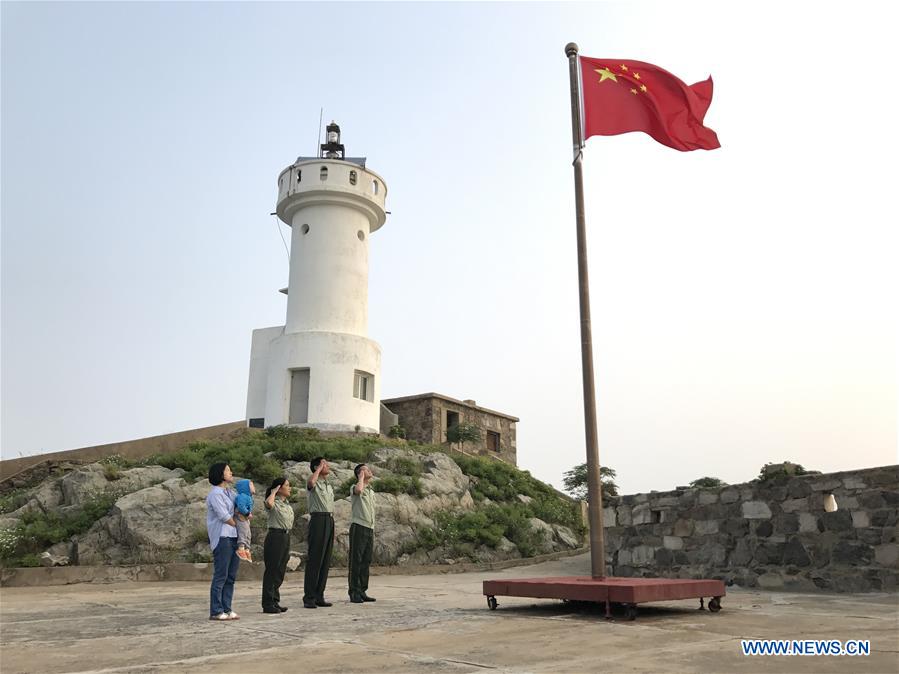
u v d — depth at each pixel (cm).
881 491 1091
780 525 1203
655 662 468
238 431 2617
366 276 3075
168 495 1753
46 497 1850
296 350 2781
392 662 479
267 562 835
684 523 1340
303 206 3038
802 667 448
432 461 2377
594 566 829
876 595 1023
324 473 945
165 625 706
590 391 893
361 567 963
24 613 858
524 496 2559
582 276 943
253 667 464
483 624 679
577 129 1020
